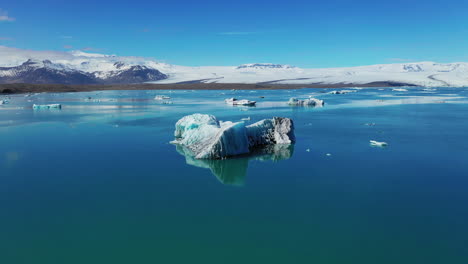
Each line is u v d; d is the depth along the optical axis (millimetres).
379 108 48312
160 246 10055
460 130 28469
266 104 57625
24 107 51406
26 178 15906
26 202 13172
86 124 32031
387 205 12875
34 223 11453
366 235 10656
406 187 14742
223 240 10367
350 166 17922
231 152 20109
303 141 24219
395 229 11023
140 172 16938
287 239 10414
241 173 16938
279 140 23344
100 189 14578
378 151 21062
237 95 91750
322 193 14133
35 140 24234
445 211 12320
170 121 34219
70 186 14922
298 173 16859
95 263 9219
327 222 11508
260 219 11773
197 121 24250
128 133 27062
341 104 56031
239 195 13992
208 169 17578
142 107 51281
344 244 10164
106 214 12148
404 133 27141
